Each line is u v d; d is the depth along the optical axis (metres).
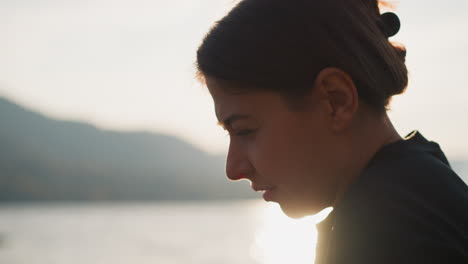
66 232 43.84
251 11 0.76
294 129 0.73
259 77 0.73
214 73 0.76
